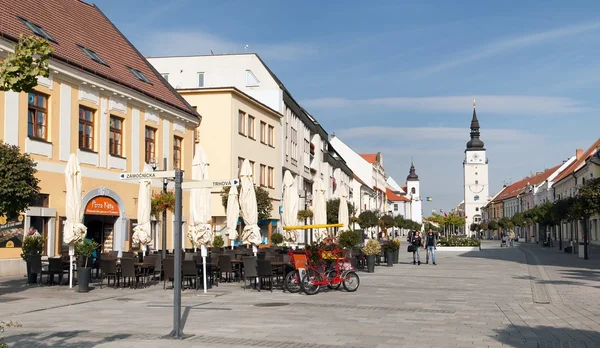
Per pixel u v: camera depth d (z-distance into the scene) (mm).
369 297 16141
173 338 9852
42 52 6883
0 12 22922
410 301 15273
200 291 17406
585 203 32031
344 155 106938
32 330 10648
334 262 17703
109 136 27469
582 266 30125
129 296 16125
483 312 13312
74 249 18047
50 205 23250
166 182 23625
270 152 46344
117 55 31781
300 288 17219
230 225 26203
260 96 47688
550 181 98312
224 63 47688
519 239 118625
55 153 23625
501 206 146750
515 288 18750
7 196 15297
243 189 22750
